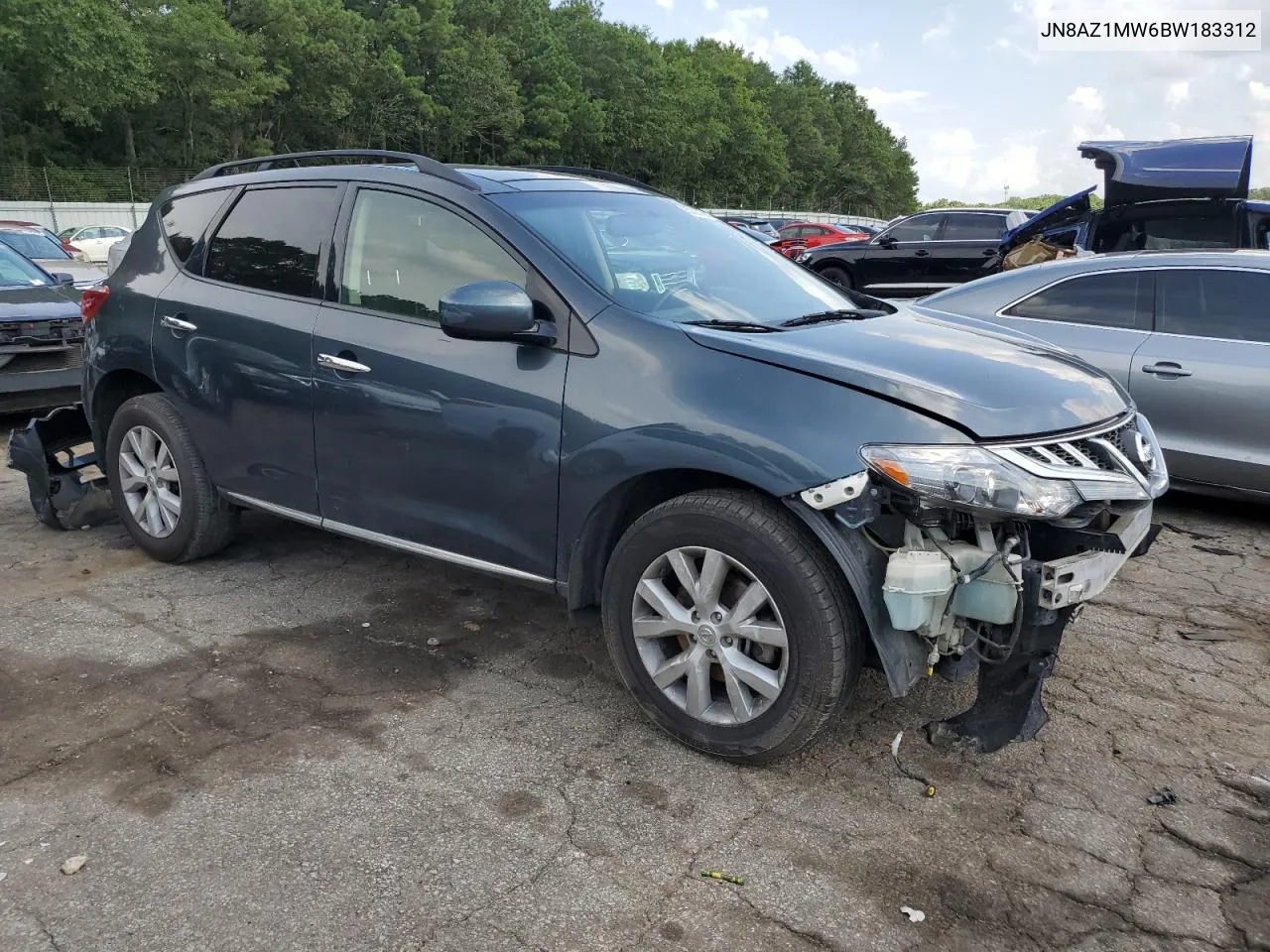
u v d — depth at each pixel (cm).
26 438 480
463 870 240
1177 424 529
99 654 357
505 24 7225
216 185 432
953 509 247
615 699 330
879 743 302
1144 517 290
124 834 252
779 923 223
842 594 263
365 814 262
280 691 331
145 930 218
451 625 388
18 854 244
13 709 315
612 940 217
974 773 286
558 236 328
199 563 453
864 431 254
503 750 296
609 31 7400
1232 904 230
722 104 8588
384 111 6075
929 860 246
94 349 459
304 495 381
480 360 318
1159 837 256
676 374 281
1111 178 884
